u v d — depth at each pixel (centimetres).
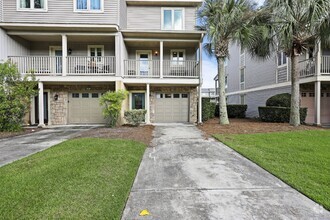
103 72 1258
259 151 582
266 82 1698
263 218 264
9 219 247
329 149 596
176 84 1288
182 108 1370
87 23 1141
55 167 421
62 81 1166
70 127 1147
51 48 1334
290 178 385
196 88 1361
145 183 378
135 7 1405
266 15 1041
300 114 1184
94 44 1341
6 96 919
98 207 278
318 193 324
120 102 1098
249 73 1992
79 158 485
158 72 1365
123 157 508
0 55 1104
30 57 1165
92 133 885
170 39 1251
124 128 1047
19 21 1143
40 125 1137
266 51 1127
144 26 1404
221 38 1103
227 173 428
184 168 461
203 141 753
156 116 1360
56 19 1156
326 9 877
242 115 1867
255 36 1063
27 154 568
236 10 1007
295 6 905
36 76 1124
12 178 366
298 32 980
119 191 332
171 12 1409
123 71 1221
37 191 318
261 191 344
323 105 1394
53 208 271
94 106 1309
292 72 1057
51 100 1288
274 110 1282
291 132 887
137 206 296
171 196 327
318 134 835
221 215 272
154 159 531
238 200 313
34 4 1152
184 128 1083
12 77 955
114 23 1160
